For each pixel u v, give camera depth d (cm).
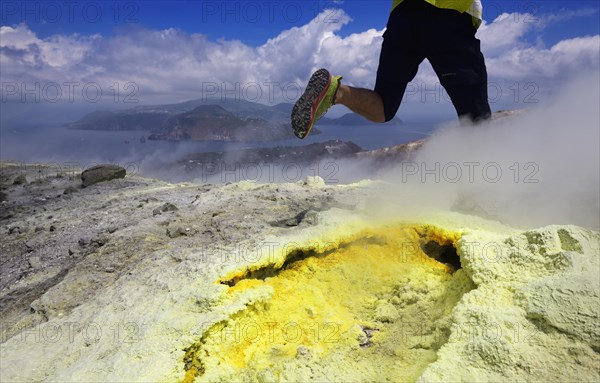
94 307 304
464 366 218
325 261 366
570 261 266
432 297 310
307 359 263
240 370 258
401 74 390
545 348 221
